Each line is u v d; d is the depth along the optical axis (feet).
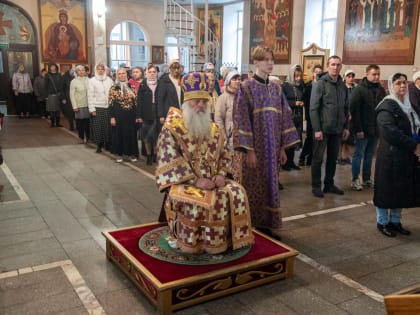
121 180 17.47
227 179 9.32
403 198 11.32
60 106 33.78
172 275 7.90
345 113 15.57
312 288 8.80
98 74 22.48
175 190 8.72
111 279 9.03
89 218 12.84
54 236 11.36
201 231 8.80
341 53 34.30
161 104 18.51
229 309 7.96
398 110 11.08
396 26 29.71
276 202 10.77
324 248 10.91
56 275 9.16
